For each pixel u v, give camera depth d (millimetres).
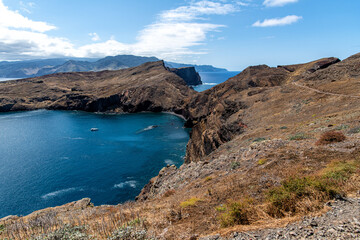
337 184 8945
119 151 77875
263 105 59156
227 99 80312
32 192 51062
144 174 59625
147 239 8711
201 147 65188
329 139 16844
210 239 7641
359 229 5559
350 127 21172
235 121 55969
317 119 33094
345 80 54406
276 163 15062
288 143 19516
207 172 22500
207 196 13688
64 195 49688
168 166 38375
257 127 45156
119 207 17609
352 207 6949
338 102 40094
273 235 6602
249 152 20938
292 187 9445
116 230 9477
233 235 7363
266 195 10508
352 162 11156
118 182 55312
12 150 79938
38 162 68438
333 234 5719
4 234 12609
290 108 48906
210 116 81500
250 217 8789
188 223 10328
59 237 9547
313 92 52562
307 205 8086
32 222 13695
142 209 14312
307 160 13984
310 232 6113
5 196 49344
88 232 10812
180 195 17594
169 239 8906
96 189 52156
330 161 12812
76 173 60594
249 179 13938
